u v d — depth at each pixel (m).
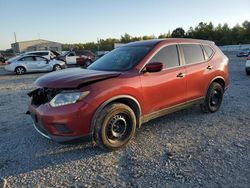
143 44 4.90
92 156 3.87
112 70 4.42
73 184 3.14
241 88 9.17
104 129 3.82
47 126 3.70
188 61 5.16
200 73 5.32
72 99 3.60
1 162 3.73
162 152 3.92
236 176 3.19
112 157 3.82
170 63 4.78
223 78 5.99
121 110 3.95
